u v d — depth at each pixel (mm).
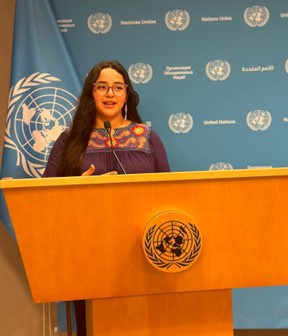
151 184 1244
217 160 2715
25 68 2629
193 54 2707
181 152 2717
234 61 2705
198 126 2713
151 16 2707
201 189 1260
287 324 2719
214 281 1311
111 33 2707
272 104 2707
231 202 1273
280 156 2709
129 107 2336
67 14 2699
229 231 1288
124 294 1298
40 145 2619
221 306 1356
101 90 2203
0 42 2871
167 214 1236
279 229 1300
